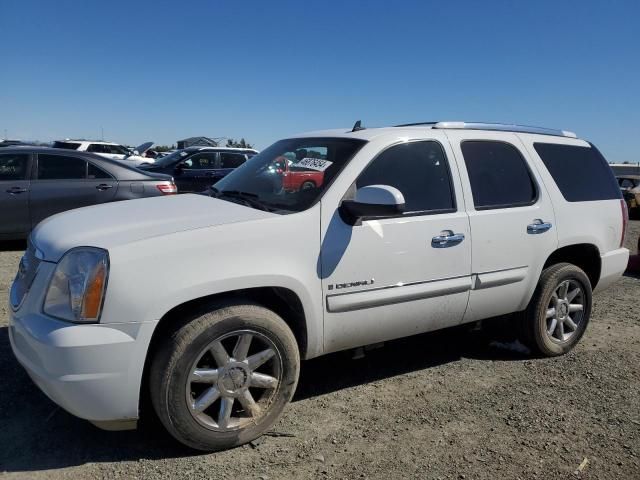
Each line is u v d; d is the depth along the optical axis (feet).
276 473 9.30
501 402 12.25
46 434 10.16
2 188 25.52
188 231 9.53
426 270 11.94
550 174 14.69
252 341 10.19
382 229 11.30
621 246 16.48
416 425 11.10
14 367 12.77
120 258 8.85
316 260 10.54
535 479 9.46
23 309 9.48
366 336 11.59
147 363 9.43
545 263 14.89
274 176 12.49
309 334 10.71
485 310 13.42
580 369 14.30
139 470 9.21
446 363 14.47
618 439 10.85
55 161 27.02
